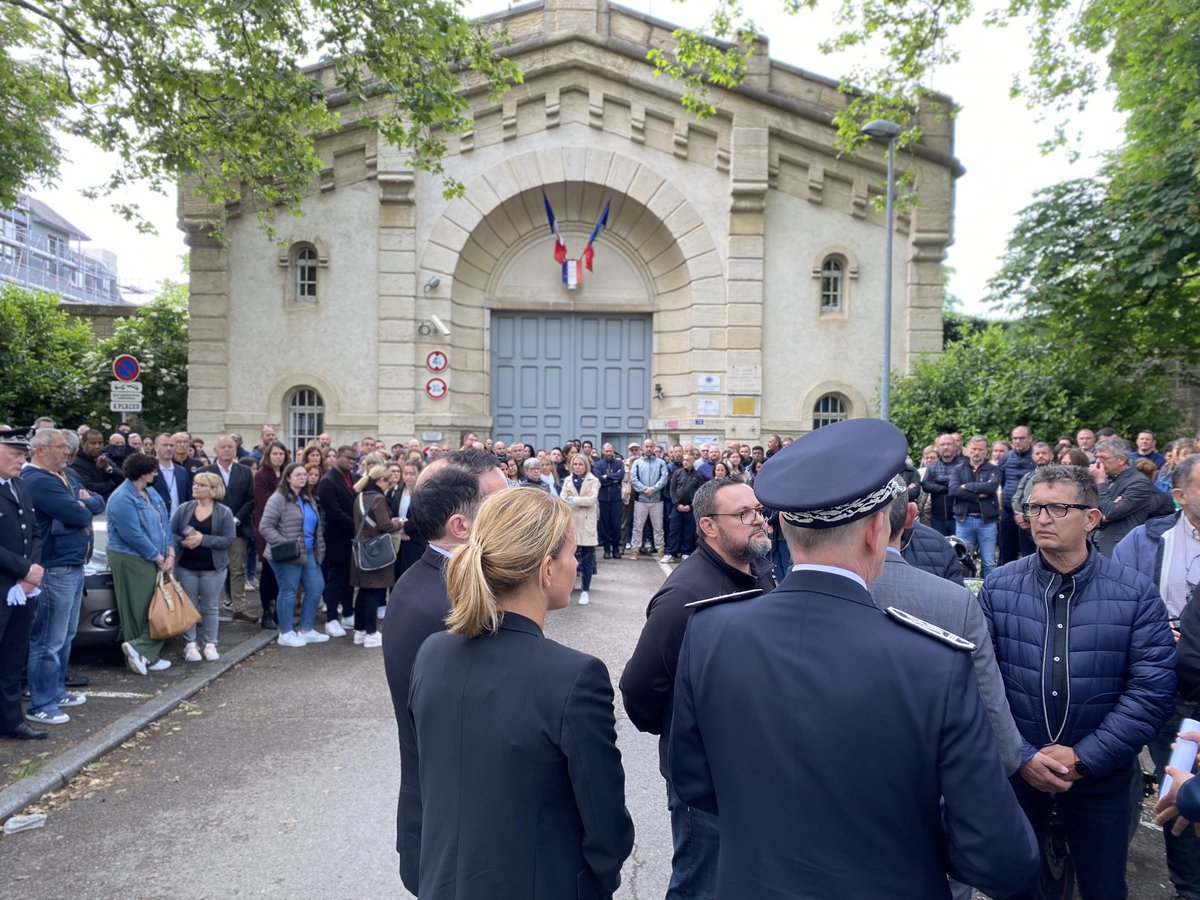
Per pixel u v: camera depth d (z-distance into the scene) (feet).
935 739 5.29
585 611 31.71
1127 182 44.65
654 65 52.49
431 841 6.37
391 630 8.64
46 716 18.72
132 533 22.02
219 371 51.75
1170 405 50.24
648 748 18.22
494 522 6.72
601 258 56.85
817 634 5.68
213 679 22.72
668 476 46.98
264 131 35.42
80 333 64.13
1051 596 10.09
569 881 6.23
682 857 9.41
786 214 53.42
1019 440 34.19
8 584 17.02
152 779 16.21
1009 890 5.23
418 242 52.70
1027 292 49.01
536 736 6.19
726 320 53.21
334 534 28.07
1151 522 14.60
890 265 45.27
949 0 41.19
